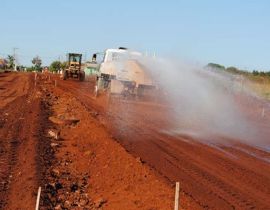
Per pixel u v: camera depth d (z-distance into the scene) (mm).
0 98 38062
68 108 31297
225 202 11930
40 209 11273
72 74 70625
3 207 11539
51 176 14320
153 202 11492
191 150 18578
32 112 28438
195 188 12961
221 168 15789
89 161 16562
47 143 19219
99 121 24266
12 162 15859
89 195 13086
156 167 15008
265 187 13773
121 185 13273
